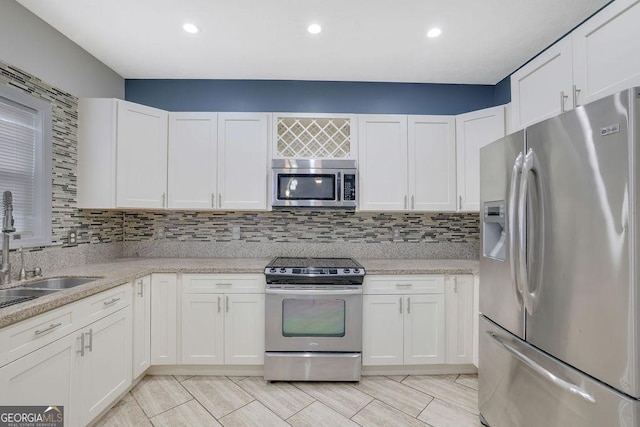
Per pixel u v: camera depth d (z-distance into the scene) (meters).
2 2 1.67
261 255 2.76
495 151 1.55
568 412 1.10
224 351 2.18
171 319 2.17
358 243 2.78
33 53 1.84
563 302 1.12
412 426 1.69
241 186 2.50
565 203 1.10
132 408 1.83
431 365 2.27
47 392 1.30
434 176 2.54
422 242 2.80
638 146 0.89
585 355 1.04
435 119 2.55
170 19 1.89
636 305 0.89
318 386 2.10
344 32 2.03
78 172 2.18
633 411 0.90
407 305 2.21
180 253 2.73
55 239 2.00
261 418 1.74
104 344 1.68
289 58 2.37
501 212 1.51
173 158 2.48
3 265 1.59
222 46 2.20
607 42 1.23
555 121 1.14
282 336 2.15
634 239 0.89
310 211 2.77
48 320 1.31
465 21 1.91
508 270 1.44
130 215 2.72
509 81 2.62
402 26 1.96
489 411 1.62
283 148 2.66
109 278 1.79
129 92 2.70
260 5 1.77
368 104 2.77
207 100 2.73
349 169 2.46
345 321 2.16
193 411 1.80
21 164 1.79
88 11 1.82
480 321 1.71
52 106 1.97
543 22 1.91
